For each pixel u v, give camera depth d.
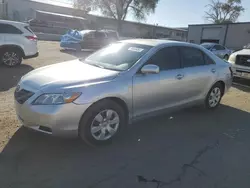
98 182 2.71
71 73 3.52
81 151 3.31
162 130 4.19
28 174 2.76
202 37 38.00
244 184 2.83
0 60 8.65
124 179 2.79
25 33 9.05
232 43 34.19
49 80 3.28
